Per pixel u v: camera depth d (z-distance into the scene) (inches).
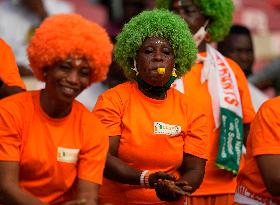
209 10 566.9
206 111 534.6
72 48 392.8
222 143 531.5
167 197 435.2
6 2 776.3
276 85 741.3
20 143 406.0
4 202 403.2
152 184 442.9
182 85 534.0
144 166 458.9
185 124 465.7
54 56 393.7
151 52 462.0
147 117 461.4
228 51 701.3
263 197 465.4
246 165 474.0
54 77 397.7
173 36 465.4
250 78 741.9
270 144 452.8
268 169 450.3
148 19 465.7
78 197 409.4
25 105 409.4
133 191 462.9
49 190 412.2
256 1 1095.0
